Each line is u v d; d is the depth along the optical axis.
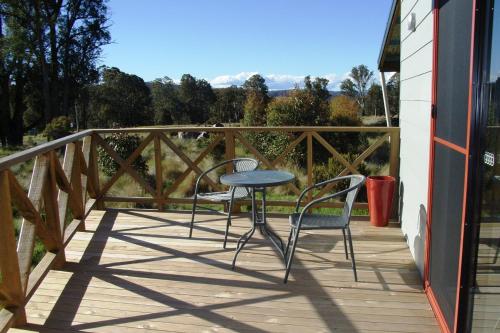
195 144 11.71
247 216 4.69
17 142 22.56
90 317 2.61
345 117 13.75
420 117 3.20
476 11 1.79
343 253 3.56
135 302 2.79
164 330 2.45
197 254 3.59
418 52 3.28
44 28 21.23
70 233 3.72
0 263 2.38
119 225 4.37
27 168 9.93
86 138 4.64
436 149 2.64
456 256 2.13
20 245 2.74
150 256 3.55
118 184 8.39
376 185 4.13
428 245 2.79
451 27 2.30
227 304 2.74
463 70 2.05
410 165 3.64
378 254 3.52
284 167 9.69
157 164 4.85
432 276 2.71
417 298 2.77
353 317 2.54
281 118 12.45
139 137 9.12
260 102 15.78
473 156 1.84
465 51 2.02
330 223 3.06
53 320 2.57
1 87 21.78
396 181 4.46
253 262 3.40
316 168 7.60
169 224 4.40
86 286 3.02
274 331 2.42
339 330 2.41
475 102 1.82
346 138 10.32
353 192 2.98
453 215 2.19
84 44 22.84
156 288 2.98
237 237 4.00
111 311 2.67
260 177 3.39
